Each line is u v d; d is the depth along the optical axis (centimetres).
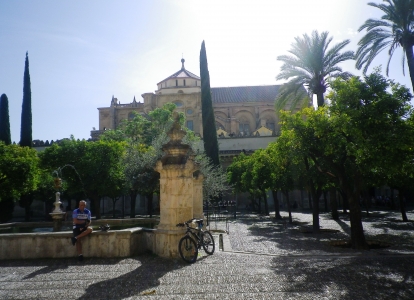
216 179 2722
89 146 3028
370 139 1196
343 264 986
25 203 3853
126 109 6981
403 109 1206
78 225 1100
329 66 2792
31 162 2652
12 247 1116
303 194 5612
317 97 2864
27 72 4388
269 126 7094
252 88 7669
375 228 2109
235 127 6769
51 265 1017
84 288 774
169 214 1112
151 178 2664
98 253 1115
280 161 2016
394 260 1038
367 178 2325
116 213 5053
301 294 703
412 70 2183
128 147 3222
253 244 1455
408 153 1200
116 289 761
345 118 1236
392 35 2334
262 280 815
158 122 4484
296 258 1094
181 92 6738
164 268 951
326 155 1406
